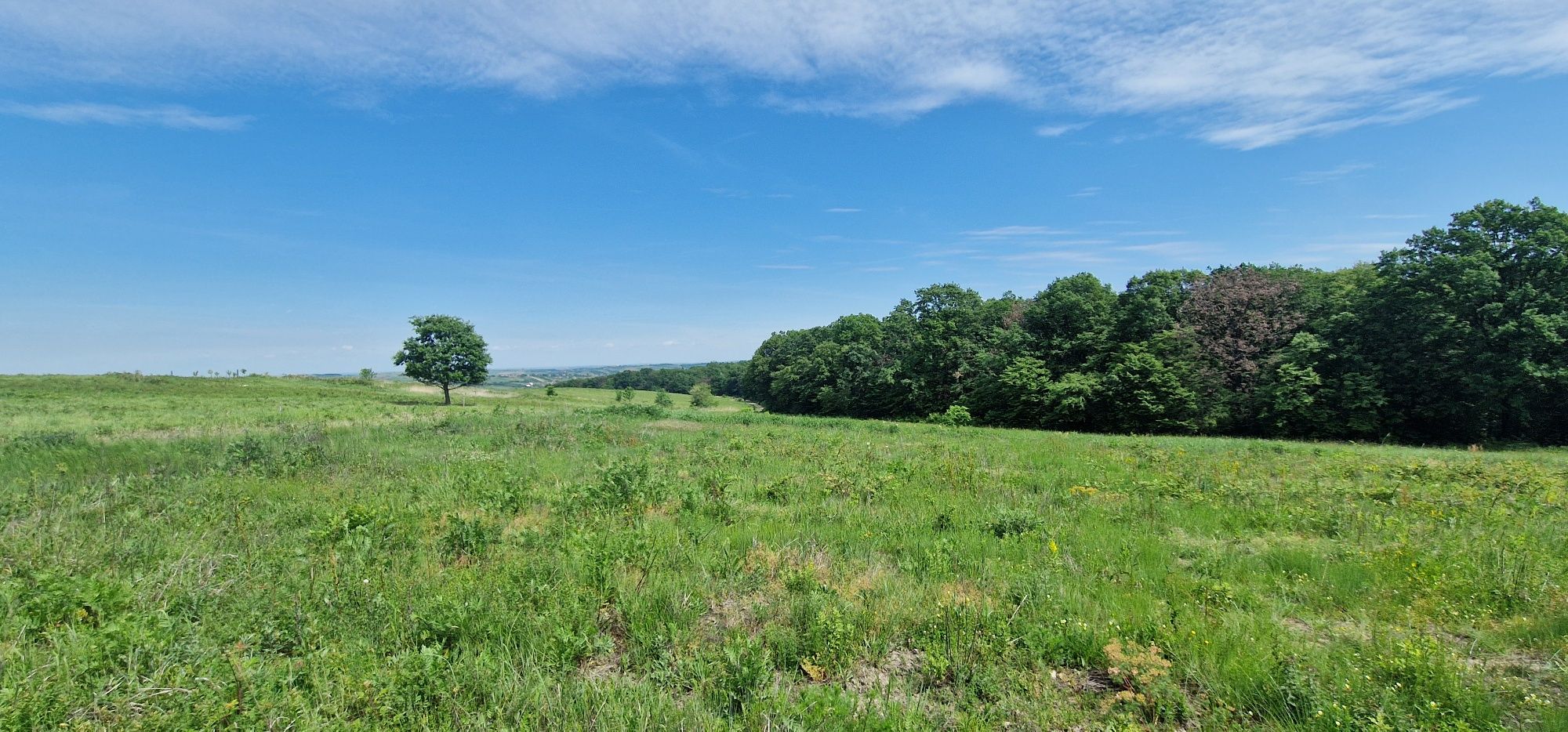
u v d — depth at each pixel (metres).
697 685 3.97
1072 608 5.07
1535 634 4.58
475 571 5.96
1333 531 7.67
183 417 27.34
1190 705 3.86
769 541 7.18
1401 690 3.78
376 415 30.92
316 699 3.63
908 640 4.72
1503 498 8.95
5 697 3.18
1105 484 10.46
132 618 4.42
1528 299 25.72
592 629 4.70
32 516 7.95
